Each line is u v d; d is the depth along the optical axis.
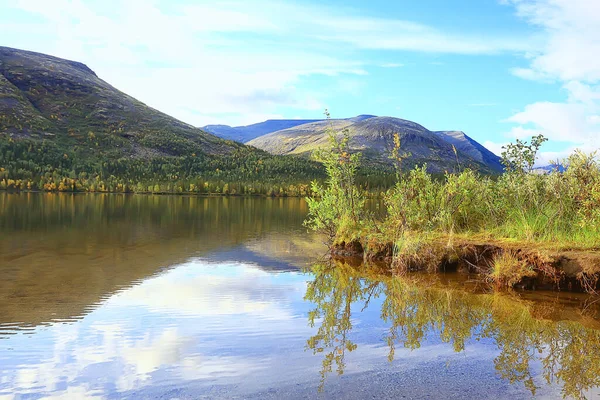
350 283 12.06
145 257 15.51
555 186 13.29
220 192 112.19
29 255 15.45
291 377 5.89
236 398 5.29
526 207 13.99
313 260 15.55
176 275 12.72
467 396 5.41
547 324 8.45
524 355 6.84
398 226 15.01
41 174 117.50
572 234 12.47
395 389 5.57
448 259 13.25
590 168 13.06
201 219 32.53
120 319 8.48
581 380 5.94
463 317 8.92
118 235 21.50
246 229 25.73
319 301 10.13
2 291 10.48
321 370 6.14
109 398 5.30
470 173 15.70
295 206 60.12
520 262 11.44
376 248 15.32
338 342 7.35
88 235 21.20
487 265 12.61
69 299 9.87
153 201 64.12
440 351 6.97
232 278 12.47
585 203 12.03
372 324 8.42
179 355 6.66
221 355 6.68
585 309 9.50
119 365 6.27
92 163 149.38
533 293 10.81
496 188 14.98
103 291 10.66
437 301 10.18
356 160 17.64
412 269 13.61
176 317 8.65
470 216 15.15
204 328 7.99
